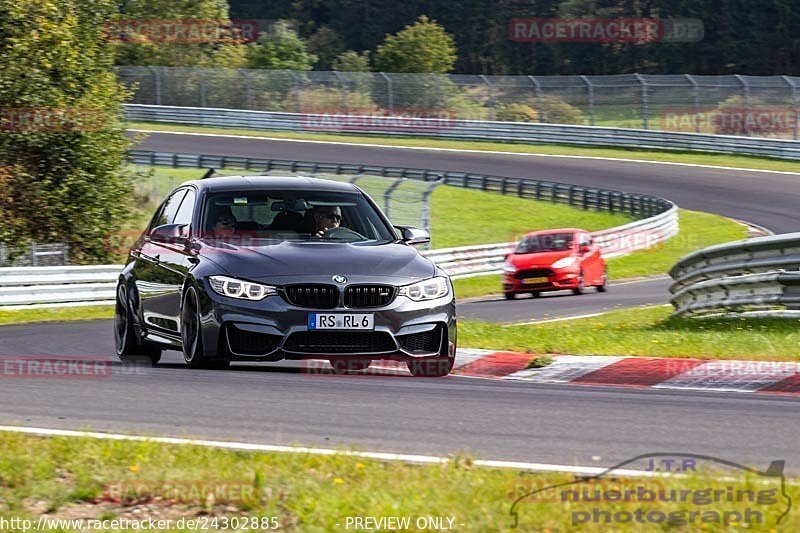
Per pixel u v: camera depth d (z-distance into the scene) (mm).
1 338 46406
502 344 36812
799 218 124000
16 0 96250
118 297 36625
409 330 28703
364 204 33094
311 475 18203
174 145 186625
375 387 28312
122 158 106812
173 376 29812
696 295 50844
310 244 30359
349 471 18312
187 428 22750
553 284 78625
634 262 105125
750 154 165500
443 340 29438
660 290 80500
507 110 194750
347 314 28156
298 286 28266
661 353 33781
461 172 161875
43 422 23594
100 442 20734
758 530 14719
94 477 18156
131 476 18109
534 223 131750
